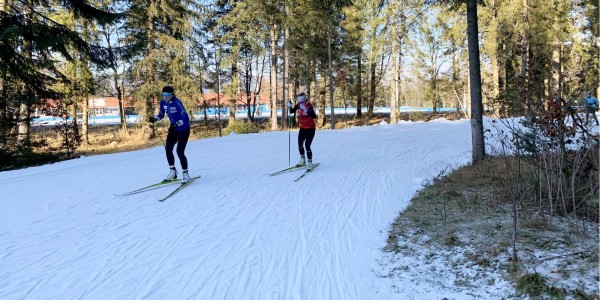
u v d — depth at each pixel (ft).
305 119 27.61
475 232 14.43
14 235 15.55
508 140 21.66
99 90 86.12
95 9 44.75
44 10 51.65
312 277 12.44
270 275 12.57
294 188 23.29
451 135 48.62
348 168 28.99
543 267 10.80
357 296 11.12
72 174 26.81
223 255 14.02
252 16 75.15
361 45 87.61
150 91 73.56
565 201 14.96
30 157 45.16
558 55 69.87
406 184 24.54
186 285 11.87
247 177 26.00
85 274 12.45
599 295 9.11
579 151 14.62
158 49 73.36
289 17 73.31
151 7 71.97
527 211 15.23
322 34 80.43
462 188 21.93
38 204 19.63
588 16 61.41
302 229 16.65
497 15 75.05
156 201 20.35
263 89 126.62
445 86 104.94
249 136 50.98
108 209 18.97
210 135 82.23
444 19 86.63
